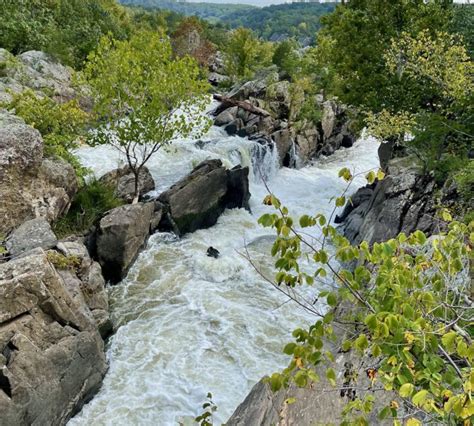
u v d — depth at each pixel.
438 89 16.67
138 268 14.04
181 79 14.84
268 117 27.59
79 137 18.08
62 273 9.91
